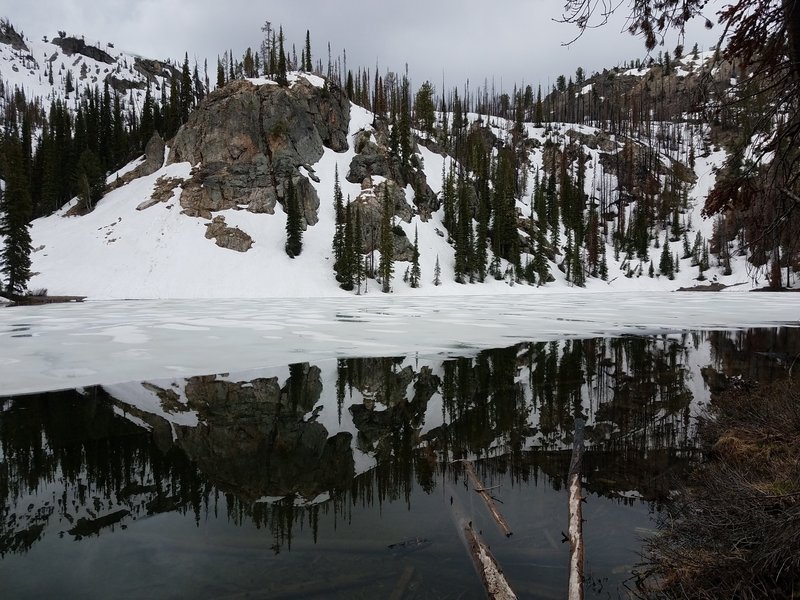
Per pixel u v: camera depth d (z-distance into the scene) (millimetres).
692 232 83125
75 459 6090
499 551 3498
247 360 13203
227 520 4266
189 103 82938
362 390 9953
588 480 5102
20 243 41344
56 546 3836
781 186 4230
